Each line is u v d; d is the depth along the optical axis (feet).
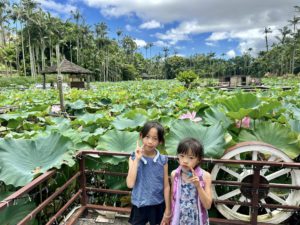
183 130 10.09
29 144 9.38
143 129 7.27
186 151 6.52
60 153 9.12
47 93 51.21
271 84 90.94
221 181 8.44
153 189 7.20
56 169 8.39
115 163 9.18
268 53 230.07
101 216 9.29
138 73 263.49
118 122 14.66
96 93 48.85
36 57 173.58
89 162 9.96
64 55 189.98
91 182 10.65
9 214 7.72
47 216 9.27
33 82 130.31
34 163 8.96
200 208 6.68
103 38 216.74
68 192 9.87
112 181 10.18
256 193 8.15
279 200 8.41
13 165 8.49
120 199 10.17
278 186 8.09
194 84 81.46
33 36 148.77
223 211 8.63
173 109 22.67
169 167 9.39
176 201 6.82
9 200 6.22
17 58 165.68
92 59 201.77
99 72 206.39
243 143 8.71
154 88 74.64
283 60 216.95
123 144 10.61
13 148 9.06
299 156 10.77
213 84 93.35
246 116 11.37
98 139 11.41
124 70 240.53
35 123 19.66
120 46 278.87
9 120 18.31
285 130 10.19
